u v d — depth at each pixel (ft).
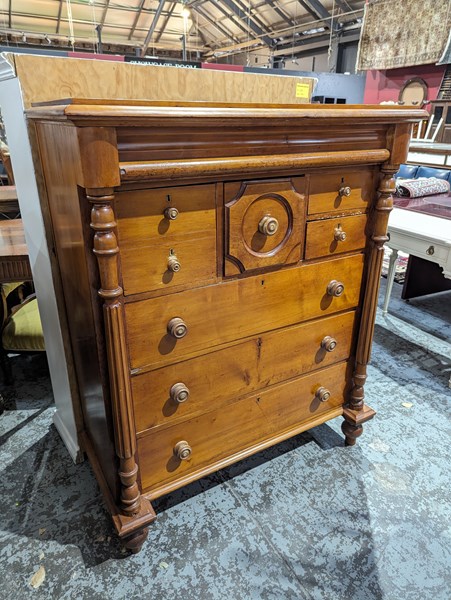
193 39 41.04
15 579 3.86
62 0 29.71
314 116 3.41
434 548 4.18
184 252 3.41
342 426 5.48
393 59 22.95
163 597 3.74
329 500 4.70
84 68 4.02
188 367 3.84
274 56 40.06
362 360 4.97
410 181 10.14
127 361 3.44
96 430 4.36
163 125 2.87
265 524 4.42
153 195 3.12
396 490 4.84
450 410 6.20
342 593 3.78
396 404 6.31
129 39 38.70
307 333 4.52
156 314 3.47
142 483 3.98
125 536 3.80
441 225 7.10
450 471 5.11
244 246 3.68
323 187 3.97
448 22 20.16
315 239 4.12
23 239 5.94
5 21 32.78
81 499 4.68
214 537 4.28
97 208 2.90
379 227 4.43
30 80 3.79
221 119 3.02
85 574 3.92
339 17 30.91
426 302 9.88
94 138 2.68
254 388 4.36
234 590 3.80
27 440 5.55
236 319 3.93
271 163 3.41
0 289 6.34
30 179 4.11
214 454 4.36
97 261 3.18
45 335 5.23
